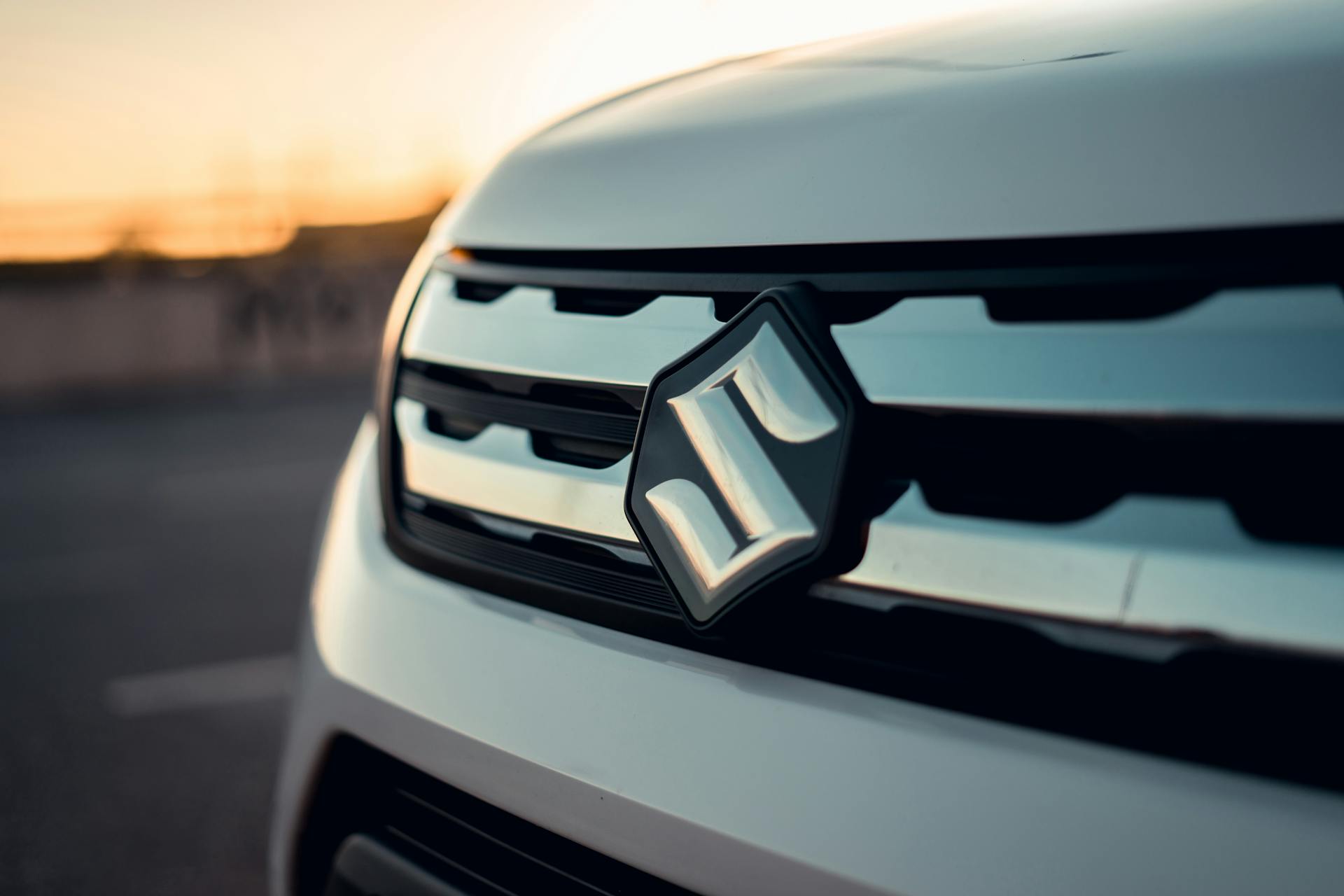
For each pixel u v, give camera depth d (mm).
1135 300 693
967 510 729
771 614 790
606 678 906
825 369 774
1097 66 789
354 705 1133
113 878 2516
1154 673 642
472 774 989
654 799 835
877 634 759
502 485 1044
